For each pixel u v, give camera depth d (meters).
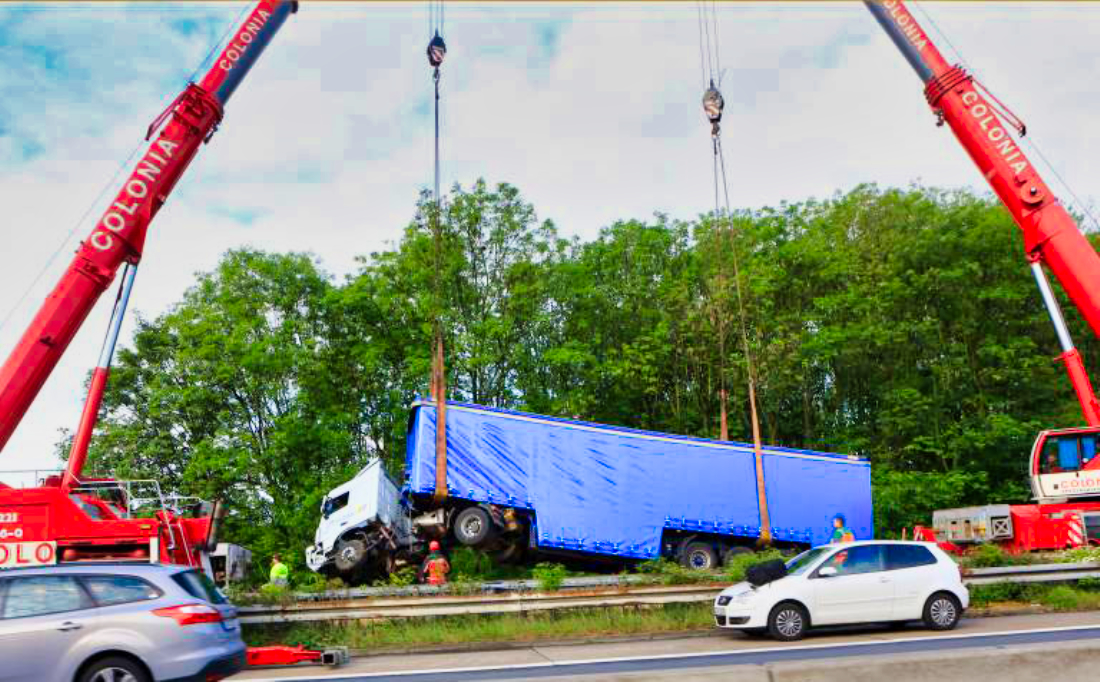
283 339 35.06
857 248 37.84
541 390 36.41
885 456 36.25
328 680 11.76
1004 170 22.66
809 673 9.66
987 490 34.53
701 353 35.66
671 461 25.08
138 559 16.06
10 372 16.66
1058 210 22.27
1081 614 15.92
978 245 36.53
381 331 36.50
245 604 15.80
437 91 21.64
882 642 13.04
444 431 21.23
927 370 37.75
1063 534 22.09
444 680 11.27
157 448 35.44
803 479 26.00
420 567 23.73
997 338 37.38
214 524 17.27
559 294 36.62
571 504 24.03
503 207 36.81
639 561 25.00
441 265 35.44
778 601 13.92
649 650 13.48
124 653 9.23
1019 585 17.52
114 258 17.89
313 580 25.42
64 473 16.91
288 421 33.75
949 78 23.19
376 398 36.38
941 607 14.34
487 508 23.62
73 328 17.39
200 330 34.94
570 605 16.39
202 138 19.20
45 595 9.45
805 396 37.84
